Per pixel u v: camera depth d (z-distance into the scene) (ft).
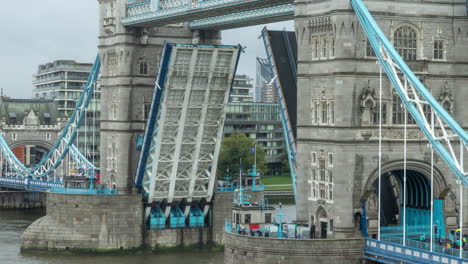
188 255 460.14
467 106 344.28
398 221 362.74
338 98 330.75
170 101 424.87
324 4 337.52
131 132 477.77
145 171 458.09
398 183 364.58
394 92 335.88
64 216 463.83
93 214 459.32
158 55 480.64
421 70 338.75
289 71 393.70
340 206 331.16
